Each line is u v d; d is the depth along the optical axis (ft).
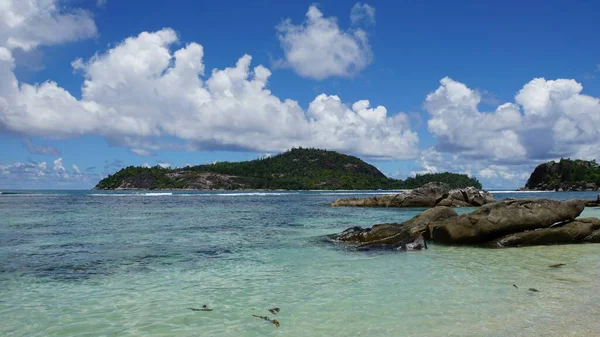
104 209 160.86
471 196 176.96
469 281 41.81
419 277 43.80
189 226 97.14
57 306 34.04
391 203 184.55
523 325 28.86
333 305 33.94
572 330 27.96
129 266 50.14
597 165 596.70
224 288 39.78
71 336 27.35
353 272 46.65
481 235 65.51
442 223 69.31
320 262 52.80
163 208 171.83
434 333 27.53
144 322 30.14
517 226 66.39
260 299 35.88
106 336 27.37
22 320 30.55
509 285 40.01
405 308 32.89
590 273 45.42
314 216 132.16
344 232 73.82
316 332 28.02
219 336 27.37
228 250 61.98
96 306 34.04
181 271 47.55
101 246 65.46
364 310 32.53
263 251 61.16
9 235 78.18
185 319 30.78
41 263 51.72
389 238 65.98
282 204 215.72
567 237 67.00
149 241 71.20
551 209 68.80
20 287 40.16
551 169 605.31
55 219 113.09
